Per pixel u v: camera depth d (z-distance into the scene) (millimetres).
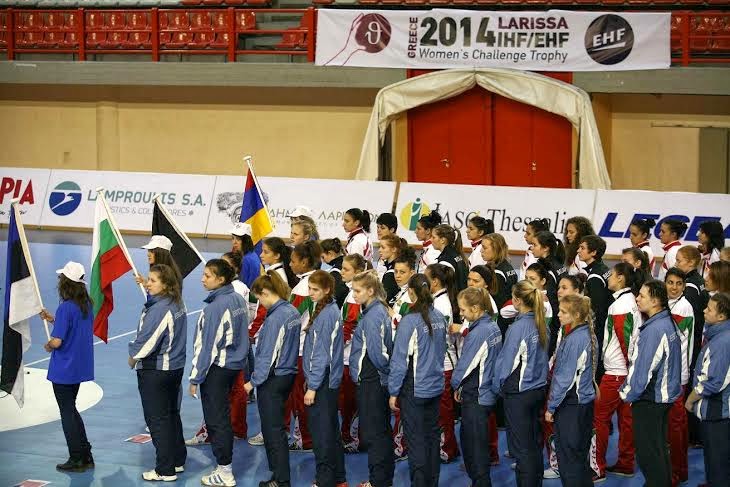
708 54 21625
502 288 10336
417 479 8617
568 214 20016
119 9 25375
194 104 25234
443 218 20828
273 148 24875
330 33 22797
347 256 9648
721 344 8125
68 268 9414
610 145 22750
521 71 21797
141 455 10094
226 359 9078
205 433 10484
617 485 9297
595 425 9258
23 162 26719
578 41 21359
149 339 9023
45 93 26234
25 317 10109
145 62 24391
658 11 22219
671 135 22359
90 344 9594
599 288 10031
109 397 11945
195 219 22578
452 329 9398
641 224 11945
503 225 20453
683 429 9172
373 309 8680
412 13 22188
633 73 21312
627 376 8383
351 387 10039
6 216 23844
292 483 9398
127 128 25844
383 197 21328
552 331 10094
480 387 8602
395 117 23234
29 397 11938
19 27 25750
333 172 24531
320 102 24328
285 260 10430
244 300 9250
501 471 9703
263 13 24422
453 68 22188
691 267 9977
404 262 9172
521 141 22734
